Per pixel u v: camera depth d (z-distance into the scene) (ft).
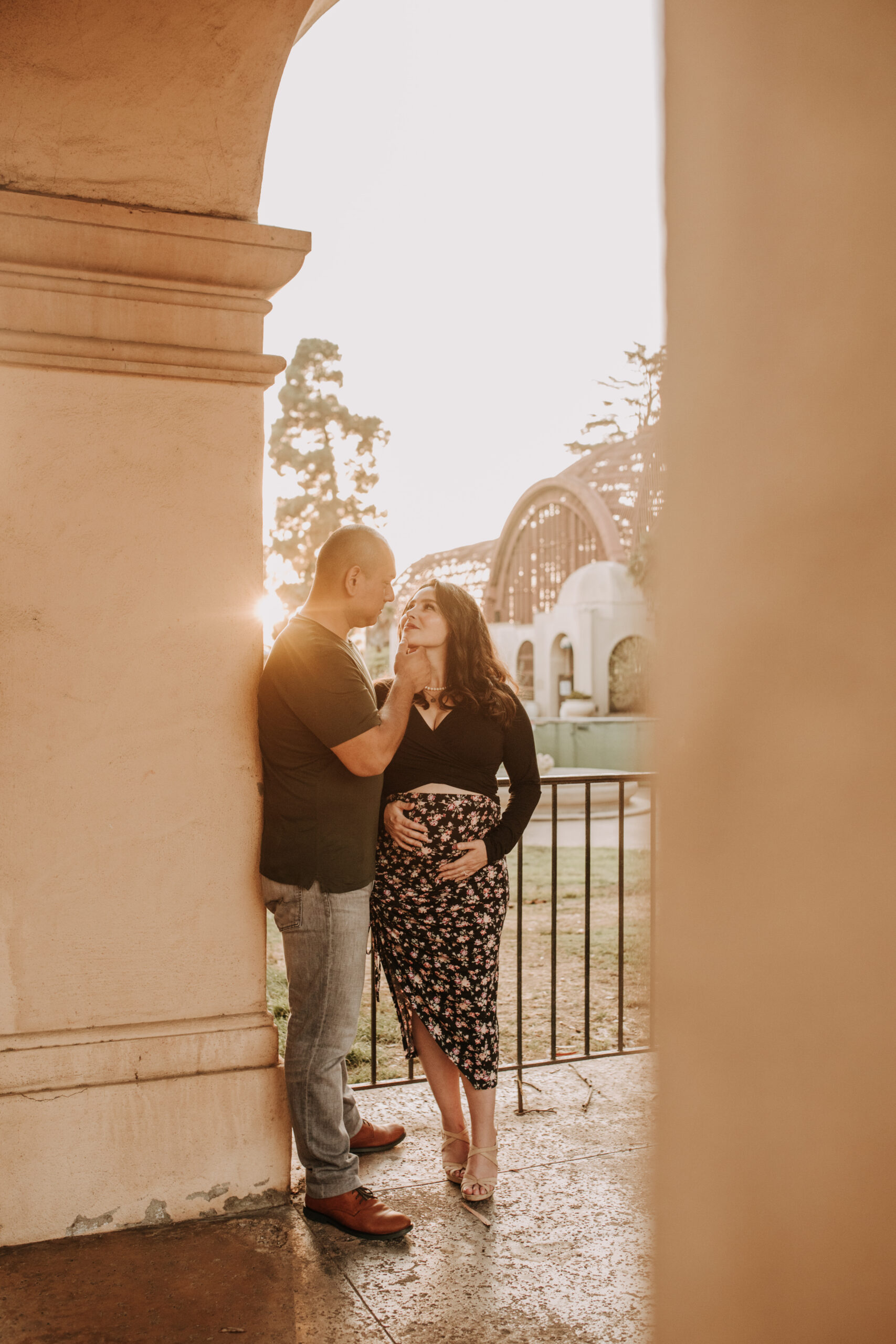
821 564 1.53
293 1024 8.63
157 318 8.73
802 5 1.58
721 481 1.67
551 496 123.03
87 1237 8.34
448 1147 9.58
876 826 1.47
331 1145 8.52
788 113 1.60
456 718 8.99
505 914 9.22
